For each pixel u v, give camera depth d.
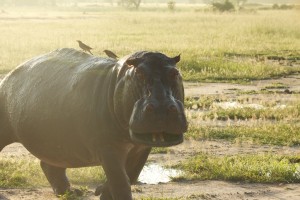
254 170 26.77
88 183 24.95
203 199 23.22
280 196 23.94
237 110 41.72
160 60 14.62
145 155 17.67
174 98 14.37
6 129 20.53
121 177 16.48
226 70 64.12
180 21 156.38
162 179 26.08
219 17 166.88
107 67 17.06
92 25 142.38
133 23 152.25
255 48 87.75
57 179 22.22
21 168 25.92
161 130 14.00
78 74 17.72
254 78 61.03
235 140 33.31
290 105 45.03
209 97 48.53
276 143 33.16
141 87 14.50
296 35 114.50
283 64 72.25
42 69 19.20
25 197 22.55
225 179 26.20
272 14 185.38
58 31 118.25
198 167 27.42
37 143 18.86
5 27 130.00
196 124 37.78
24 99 19.12
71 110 17.47
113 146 16.61
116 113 15.77
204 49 82.31
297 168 28.02
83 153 17.72
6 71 59.47
